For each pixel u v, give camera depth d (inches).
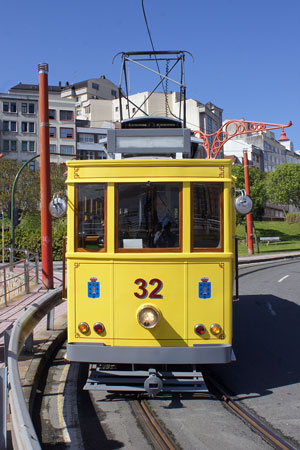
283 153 3937.0
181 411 205.8
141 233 214.7
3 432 147.6
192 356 207.2
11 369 152.0
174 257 211.8
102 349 208.5
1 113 2359.7
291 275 768.3
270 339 348.8
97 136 2559.1
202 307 211.8
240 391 235.9
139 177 215.2
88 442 174.2
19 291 631.2
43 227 542.9
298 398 225.0
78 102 3193.9
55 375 253.9
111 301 211.9
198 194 215.5
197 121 2593.5
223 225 214.4
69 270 214.8
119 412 203.8
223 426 189.3
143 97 2709.2
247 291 597.9
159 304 211.3
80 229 216.1
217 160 215.3
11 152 2367.1
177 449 168.2
